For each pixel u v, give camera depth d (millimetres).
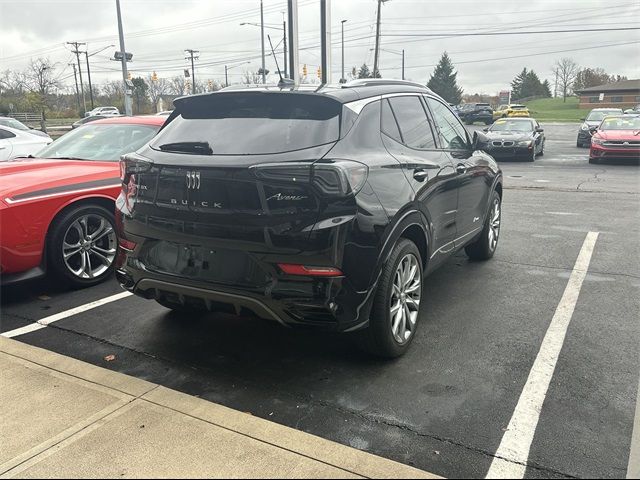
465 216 4922
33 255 4688
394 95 4102
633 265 5816
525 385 3309
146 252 3588
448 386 3316
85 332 4195
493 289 5074
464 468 2562
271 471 2537
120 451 2691
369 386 3336
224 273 3238
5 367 3596
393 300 3596
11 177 4922
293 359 3721
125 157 3717
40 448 2725
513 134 18547
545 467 2561
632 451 2664
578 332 4078
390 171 3500
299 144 3232
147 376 3508
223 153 3297
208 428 2881
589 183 12703
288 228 3039
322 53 11469
